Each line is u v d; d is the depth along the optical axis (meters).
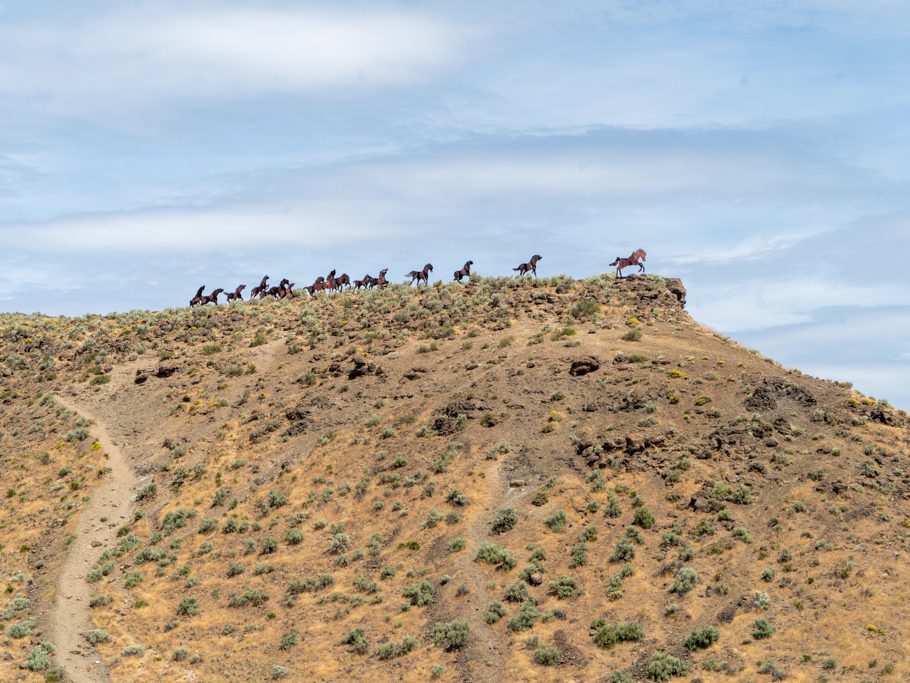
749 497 53.47
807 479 54.03
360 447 64.69
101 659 47.50
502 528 54.47
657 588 48.16
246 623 50.50
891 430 58.69
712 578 48.09
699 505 53.03
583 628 46.16
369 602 50.66
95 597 52.97
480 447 61.84
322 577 53.03
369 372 74.38
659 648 43.81
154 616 51.59
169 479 65.81
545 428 62.66
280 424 69.62
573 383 67.44
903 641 41.16
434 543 54.31
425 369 73.50
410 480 59.84
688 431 59.91
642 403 63.06
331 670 45.91
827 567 46.94
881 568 46.09
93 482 66.00
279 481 62.91
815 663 40.81
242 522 59.19
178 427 72.12
